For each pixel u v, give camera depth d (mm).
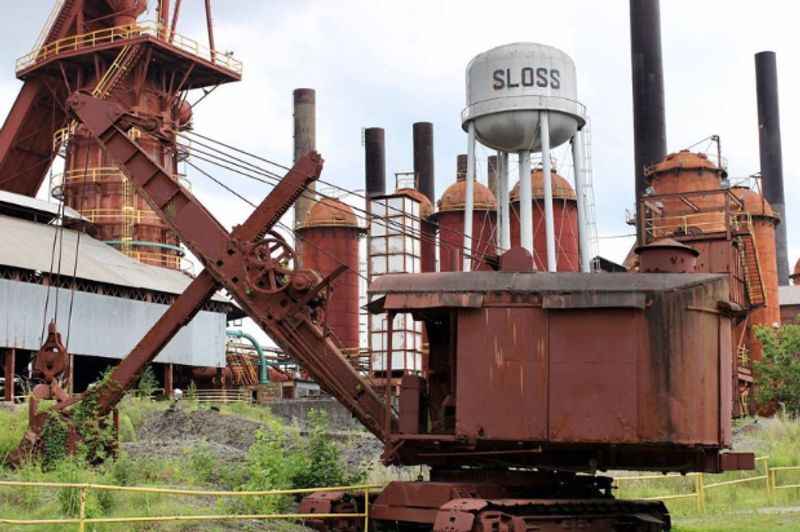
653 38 72750
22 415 28594
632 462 18594
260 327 21359
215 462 24219
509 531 16641
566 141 47906
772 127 97438
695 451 18250
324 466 21594
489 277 18391
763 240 72750
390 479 24406
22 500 18266
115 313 54062
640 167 71938
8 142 66375
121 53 61500
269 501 19500
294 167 21719
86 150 64375
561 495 19438
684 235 49094
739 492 28578
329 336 21469
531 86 45719
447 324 19734
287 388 63125
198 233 21875
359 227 70812
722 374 18359
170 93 65250
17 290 49312
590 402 17391
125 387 22594
